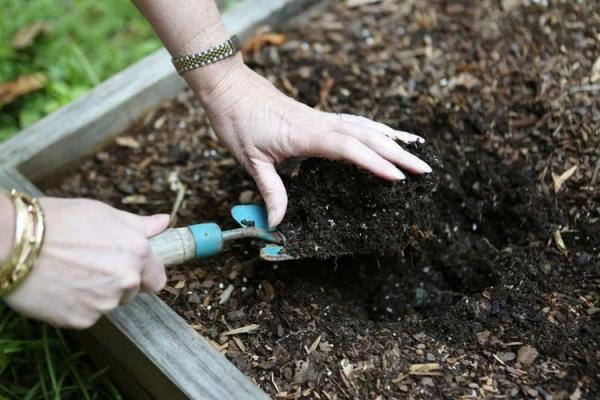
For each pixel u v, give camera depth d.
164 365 1.23
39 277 1.02
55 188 1.70
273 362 1.28
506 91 1.68
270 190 1.28
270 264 1.44
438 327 1.33
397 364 1.27
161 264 1.13
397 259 1.50
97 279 1.03
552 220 1.45
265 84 1.37
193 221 1.55
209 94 1.33
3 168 1.60
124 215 1.12
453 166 1.58
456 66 1.77
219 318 1.36
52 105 2.04
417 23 1.91
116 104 1.72
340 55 1.87
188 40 1.29
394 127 1.62
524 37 1.78
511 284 1.37
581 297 1.33
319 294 1.40
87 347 1.52
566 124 1.57
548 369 1.24
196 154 1.71
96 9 2.28
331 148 1.22
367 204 1.28
